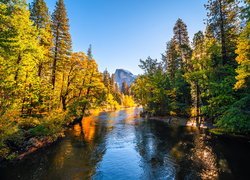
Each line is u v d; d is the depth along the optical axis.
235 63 22.81
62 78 34.22
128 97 125.44
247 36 13.85
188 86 39.09
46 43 27.31
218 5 24.06
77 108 36.06
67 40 30.84
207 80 24.59
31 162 14.93
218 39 25.27
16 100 15.55
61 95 32.41
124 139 23.00
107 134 25.88
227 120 16.11
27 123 20.14
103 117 49.91
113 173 13.16
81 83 37.97
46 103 24.86
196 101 35.12
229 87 19.86
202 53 27.52
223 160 14.54
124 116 52.66
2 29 13.84
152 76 48.75
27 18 16.94
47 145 19.34
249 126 15.27
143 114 51.84
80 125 34.19
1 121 13.66
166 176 12.48
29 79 17.98
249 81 14.45
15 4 14.98
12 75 15.55
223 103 20.84
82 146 19.77
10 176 12.52
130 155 16.95
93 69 39.16
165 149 18.25
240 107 16.25
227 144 18.47
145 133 26.38
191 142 20.05
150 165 14.47
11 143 15.82
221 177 11.92
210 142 19.55
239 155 15.38
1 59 14.23
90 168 14.03
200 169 13.23
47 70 29.47
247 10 13.88
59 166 14.30
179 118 37.28
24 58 16.58
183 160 15.10
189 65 39.12
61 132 23.80
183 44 42.31
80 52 35.25
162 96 44.34
